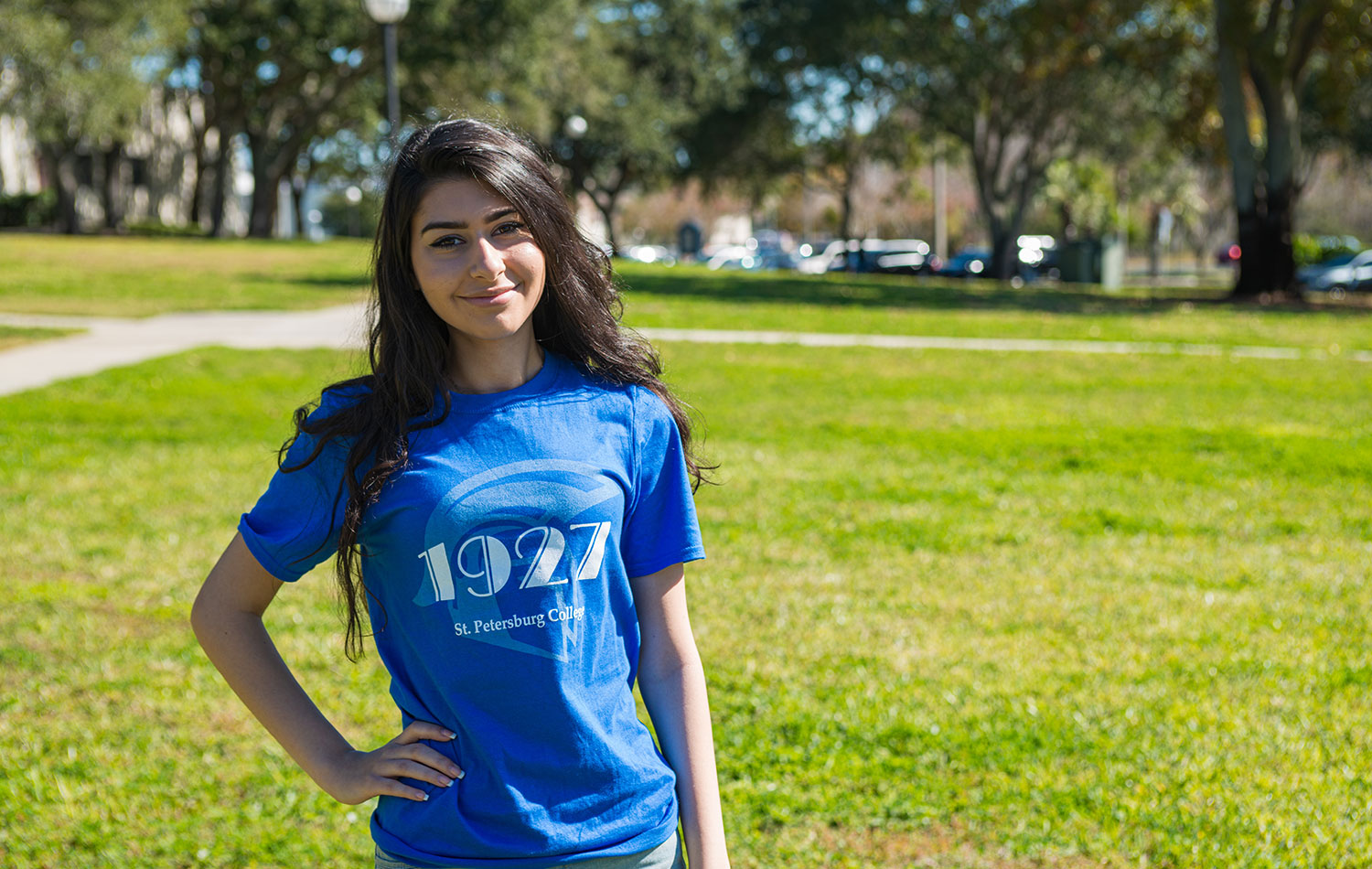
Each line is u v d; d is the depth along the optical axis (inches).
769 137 2014.0
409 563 70.2
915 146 1851.6
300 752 72.0
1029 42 1217.4
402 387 71.4
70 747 169.5
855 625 223.6
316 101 1696.6
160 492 319.3
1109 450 392.5
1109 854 143.3
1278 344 685.3
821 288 1043.9
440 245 72.0
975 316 821.9
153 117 2127.2
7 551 263.1
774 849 145.7
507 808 69.5
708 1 1953.7
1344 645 214.1
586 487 71.5
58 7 1354.6
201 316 749.9
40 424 414.9
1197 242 3225.9
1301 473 359.3
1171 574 258.2
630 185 2361.0
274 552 71.5
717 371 551.8
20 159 1959.9
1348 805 152.8
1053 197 2265.0
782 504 315.9
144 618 223.3
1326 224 3041.3
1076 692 191.3
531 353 77.3
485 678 69.8
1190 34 1161.4
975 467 371.6
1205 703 185.5
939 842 147.9
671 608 77.5
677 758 75.7
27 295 813.2
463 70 1622.8
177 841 146.9
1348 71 1095.6
